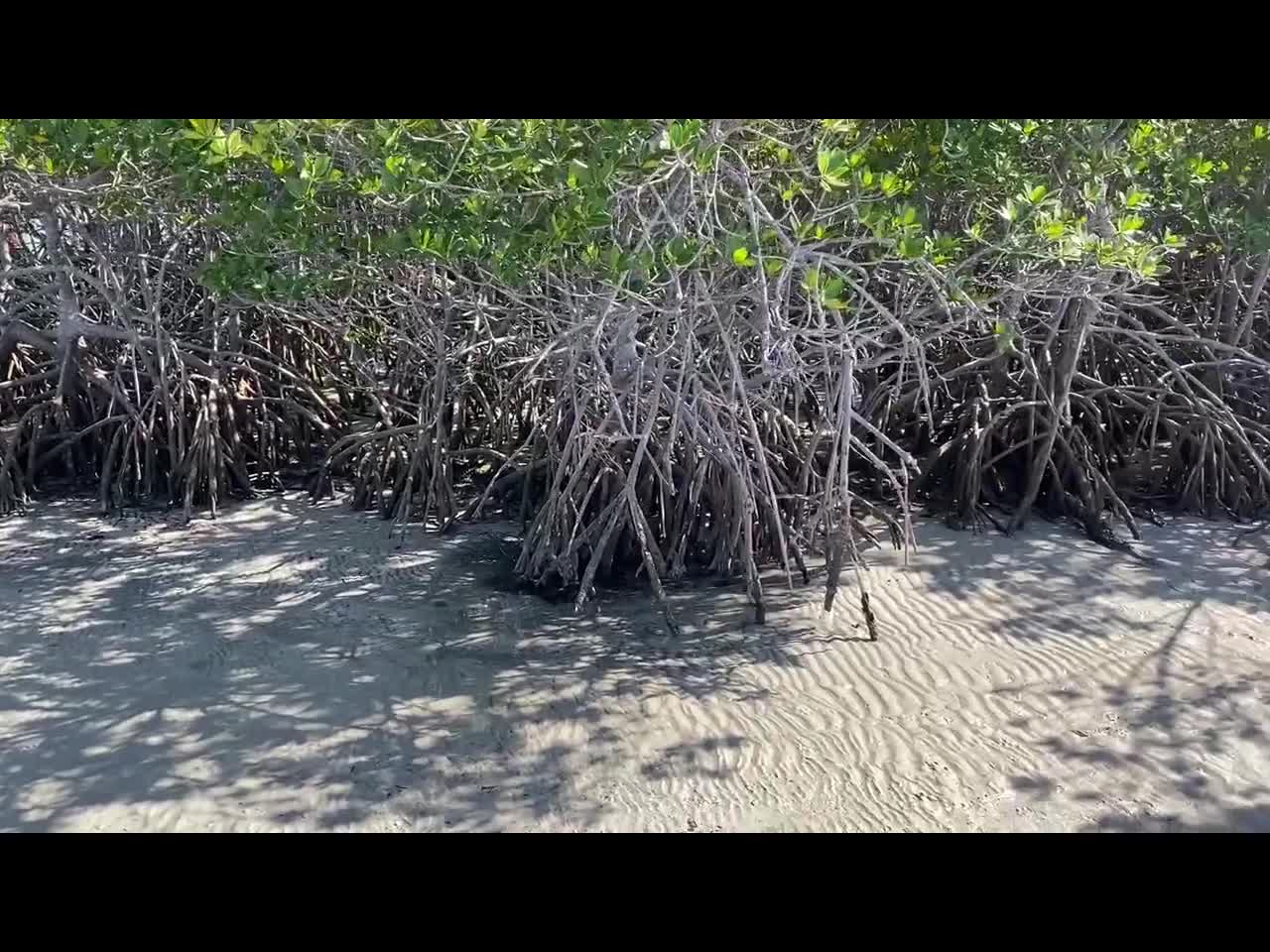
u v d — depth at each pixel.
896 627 7.09
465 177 6.44
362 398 11.09
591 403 7.88
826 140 6.62
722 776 5.39
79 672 6.37
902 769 5.46
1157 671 6.49
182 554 8.35
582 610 7.33
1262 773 5.46
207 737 5.68
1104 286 8.12
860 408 9.05
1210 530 9.02
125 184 7.18
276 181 7.66
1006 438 9.41
